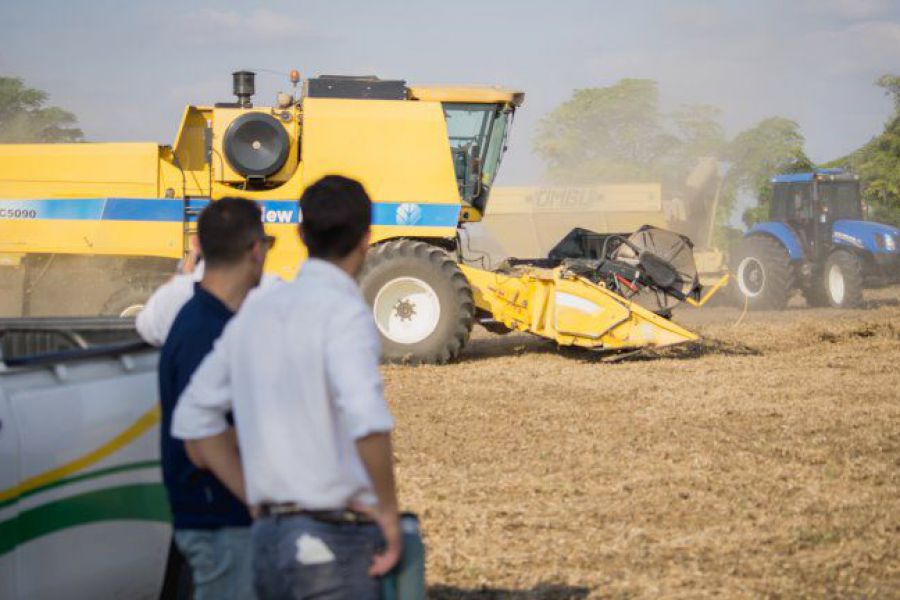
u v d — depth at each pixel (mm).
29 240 35000
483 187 37469
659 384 30188
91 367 10477
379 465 7680
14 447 9438
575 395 28469
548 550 15273
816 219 57531
